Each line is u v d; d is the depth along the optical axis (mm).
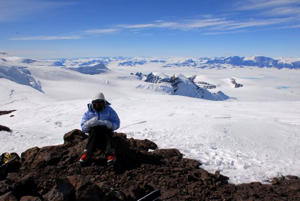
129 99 33875
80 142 6859
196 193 4883
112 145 5492
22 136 11219
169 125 12891
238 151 7965
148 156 6484
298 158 7574
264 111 23703
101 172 5297
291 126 12664
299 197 4918
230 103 34281
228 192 5086
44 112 24672
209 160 6840
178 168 5848
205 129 11008
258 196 4953
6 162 5359
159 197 4656
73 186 3973
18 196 4105
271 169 6410
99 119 5387
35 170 5398
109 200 3867
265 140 9578
